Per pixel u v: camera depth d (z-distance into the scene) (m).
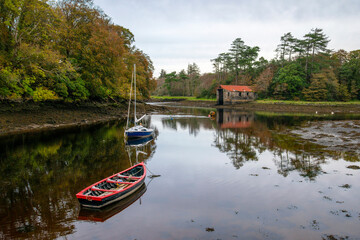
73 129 29.42
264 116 49.19
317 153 18.11
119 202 10.27
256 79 91.44
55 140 23.00
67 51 36.38
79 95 36.12
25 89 28.02
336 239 7.62
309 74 75.50
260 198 10.63
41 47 29.72
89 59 35.69
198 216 9.09
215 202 10.27
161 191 11.48
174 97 122.50
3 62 25.42
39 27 28.61
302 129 30.14
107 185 11.14
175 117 47.97
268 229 8.18
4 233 7.85
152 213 9.35
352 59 75.75
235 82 99.00
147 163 16.17
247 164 15.77
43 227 8.29
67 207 9.78
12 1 24.61
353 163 15.57
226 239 7.61
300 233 7.95
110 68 38.75
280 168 14.80
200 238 7.66
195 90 118.62
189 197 10.80
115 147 20.98
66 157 17.48
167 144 22.52
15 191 11.38
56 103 36.41
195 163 16.16
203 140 24.55
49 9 28.17
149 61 64.44
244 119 43.88
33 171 14.34
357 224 8.48
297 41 77.12
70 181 12.69
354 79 71.38
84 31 35.75
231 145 21.84
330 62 78.56
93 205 9.41
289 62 81.31
